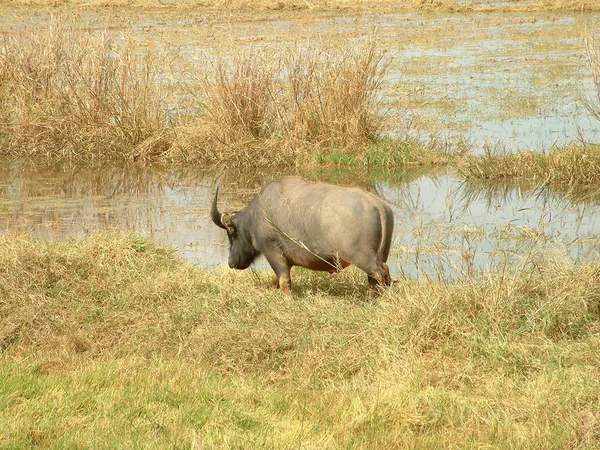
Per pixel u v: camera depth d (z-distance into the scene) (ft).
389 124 123.85
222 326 58.34
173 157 119.65
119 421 45.14
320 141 117.50
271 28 213.05
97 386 49.98
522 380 49.75
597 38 199.00
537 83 156.56
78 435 43.45
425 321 54.54
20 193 105.81
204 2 255.09
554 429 43.47
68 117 125.18
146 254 71.77
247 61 122.31
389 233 60.39
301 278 69.31
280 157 115.65
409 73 166.40
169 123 127.44
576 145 108.47
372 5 260.01
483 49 192.34
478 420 45.09
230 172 114.83
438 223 89.15
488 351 51.70
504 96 147.74
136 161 121.19
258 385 51.01
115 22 220.43
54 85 128.16
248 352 55.36
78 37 146.00
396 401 46.52
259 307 60.95
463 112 137.80
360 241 59.57
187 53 173.99
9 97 132.87
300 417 46.42
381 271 60.08
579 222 89.30
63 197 103.71
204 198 102.47
